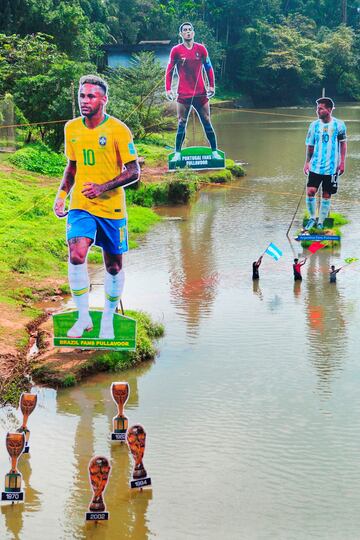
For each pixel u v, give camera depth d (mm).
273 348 22812
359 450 17234
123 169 20891
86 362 21203
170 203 42219
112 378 20984
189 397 19875
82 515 15055
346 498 15453
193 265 30906
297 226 36938
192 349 22812
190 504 15312
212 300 26859
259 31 102812
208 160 43312
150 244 34125
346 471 16406
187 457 16984
